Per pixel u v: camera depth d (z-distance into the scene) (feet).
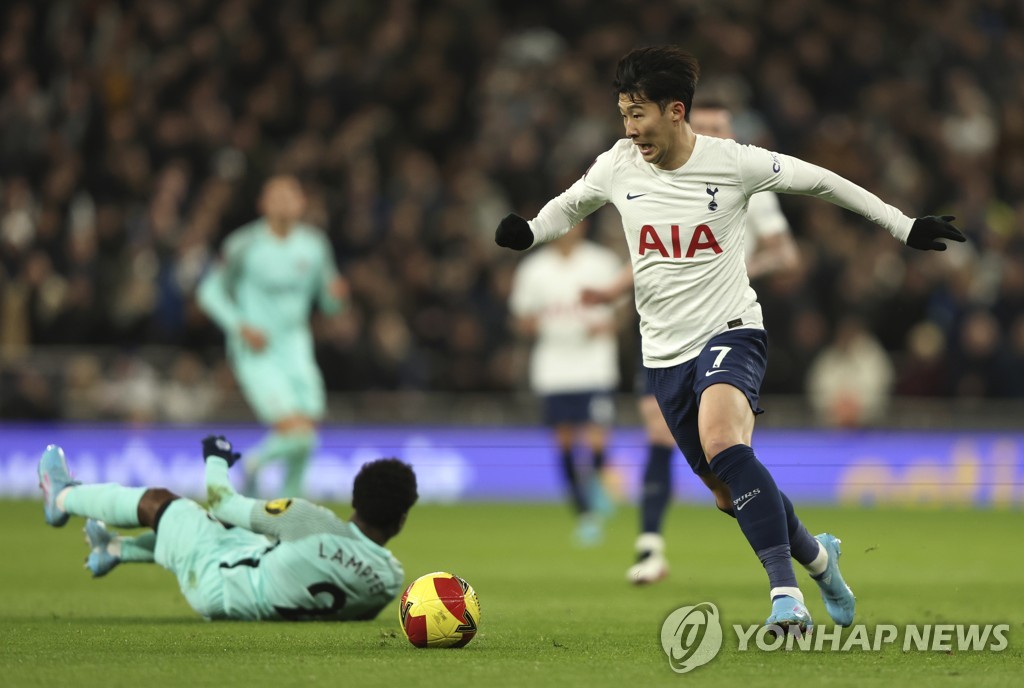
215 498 74.95
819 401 197.57
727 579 108.27
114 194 216.74
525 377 201.26
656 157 65.26
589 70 241.35
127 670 55.36
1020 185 236.43
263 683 52.03
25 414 191.62
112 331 198.18
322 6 246.06
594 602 90.43
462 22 245.86
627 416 197.77
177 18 241.35
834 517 175.32
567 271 155.94
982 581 107.14
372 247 211.82
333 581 73.10
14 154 225.35
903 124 238.68
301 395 151.12
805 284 204.85
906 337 209.87
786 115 230.27
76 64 237.86
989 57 247.29
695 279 65.57
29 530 149.38
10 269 202.69
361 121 226.99
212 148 220.84
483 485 199.52
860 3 255.09
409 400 197.88
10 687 51.19
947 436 198.29
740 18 247.50
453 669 56.08
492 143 228.43
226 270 148.87
